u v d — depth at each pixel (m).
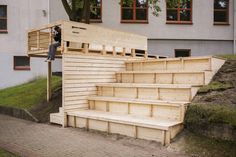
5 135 8.65
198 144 6.77
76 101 9.98
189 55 20.38
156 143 7.34
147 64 11.20
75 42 10.15
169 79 9.73
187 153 6.59
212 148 6.51
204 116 7.04
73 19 13.96
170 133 7.20
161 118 8.20
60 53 10.55
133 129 7.85
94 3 19.55
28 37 11.91
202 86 8.62
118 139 7.91
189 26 20.22
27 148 7.21
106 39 11.13
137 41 12.65
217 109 6.92
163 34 20.08
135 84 9.61
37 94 13.81
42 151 6.95
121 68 11.79
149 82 10.36
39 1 20.53
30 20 20.45
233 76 8.92
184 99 8.38
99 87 10.65
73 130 9.09
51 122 10.16
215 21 20.56
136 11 20.06
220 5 20.62
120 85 10.02
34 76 20.38
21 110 11.80
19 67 20.25
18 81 20.25
